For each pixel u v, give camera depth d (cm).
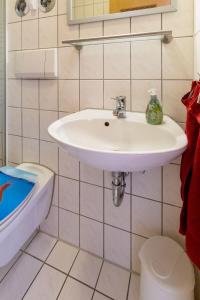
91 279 119
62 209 140
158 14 97
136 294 110
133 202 116
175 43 96
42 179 131
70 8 113
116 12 104
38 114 136
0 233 99
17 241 116
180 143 75
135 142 99
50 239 146
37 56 126
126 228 121
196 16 87
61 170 135
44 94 131
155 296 87
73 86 122
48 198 136
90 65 115
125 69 107
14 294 110
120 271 124
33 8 124
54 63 122
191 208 67
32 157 144
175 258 97
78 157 77
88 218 132
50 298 108
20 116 143
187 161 77
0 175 131
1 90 145
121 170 75
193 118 72
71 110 124
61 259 131
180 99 98
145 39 99
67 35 118
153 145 93
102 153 67
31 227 125
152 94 94
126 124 99
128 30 103
